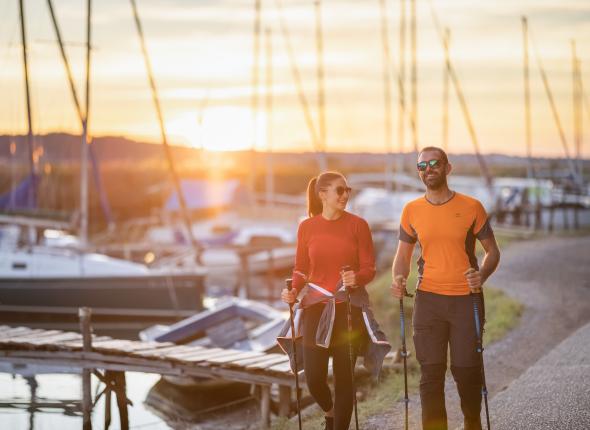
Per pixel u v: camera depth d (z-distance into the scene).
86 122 22.80
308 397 10.59
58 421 10.77
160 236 32.22
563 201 32.16
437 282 5.34
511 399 7.04
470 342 5.28
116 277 22.03
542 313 12.85
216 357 10.18
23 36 22.20
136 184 67.38
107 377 10.73
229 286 28.00
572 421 6.07
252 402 11.31
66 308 22.11
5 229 26.50
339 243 5.60
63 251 22.77
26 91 22.48
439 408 5.36
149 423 10.60
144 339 14.73
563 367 8.11
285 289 5.71
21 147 26.16
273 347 13.13
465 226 5.27
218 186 36.84
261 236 30.48
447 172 5.34
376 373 5.59
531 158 34.97
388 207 35.91
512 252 22.14
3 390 12.30
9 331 11.98
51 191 26.81
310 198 5.91
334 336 5.57
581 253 21.52
